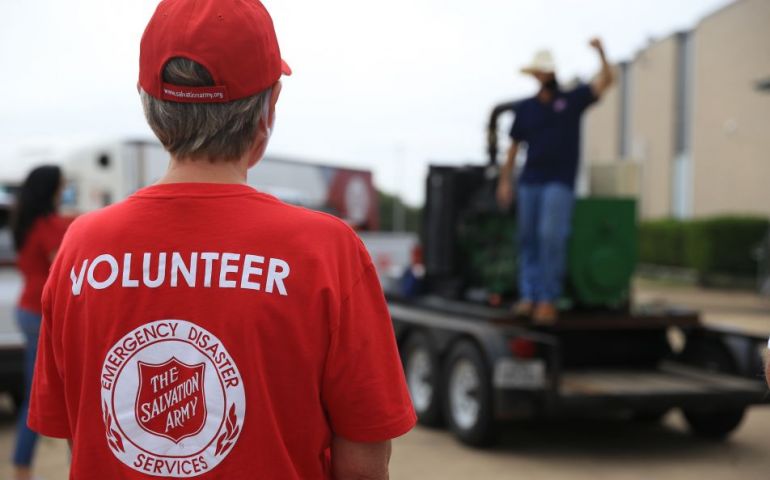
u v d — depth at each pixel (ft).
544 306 17.44
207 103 4.32
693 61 75.00
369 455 4.37
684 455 17.30
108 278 4.23
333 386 4.26
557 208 17.15
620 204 18.26
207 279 4.13
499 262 20.06
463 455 17.15
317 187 30.76
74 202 24.67
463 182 21.52
